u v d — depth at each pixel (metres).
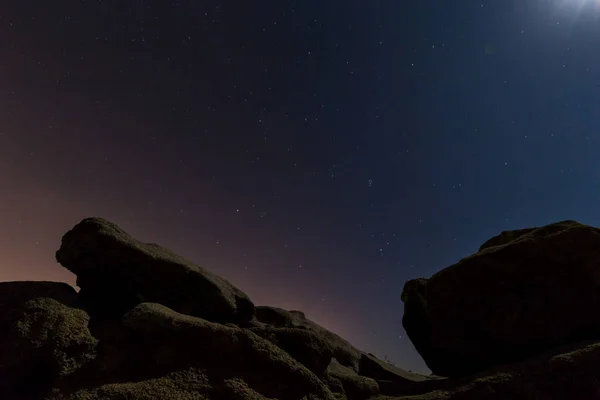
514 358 4.27
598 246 4.46
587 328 4.27
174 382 3.08
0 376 3.00
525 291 4.41
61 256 3.97
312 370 3.74
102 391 2.90
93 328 3.44
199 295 4.10
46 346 3.16
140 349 3.30
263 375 3.30
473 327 4.43
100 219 4.13
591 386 3.56
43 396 2.92
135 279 3.98
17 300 3.45
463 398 3.60
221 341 3.39
